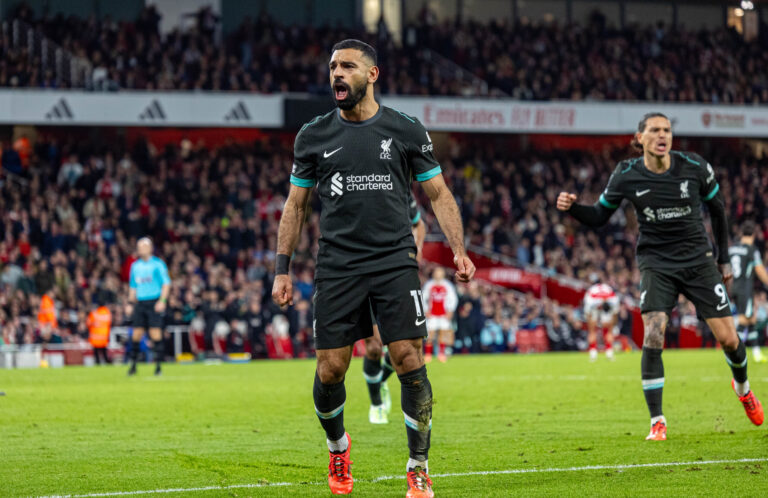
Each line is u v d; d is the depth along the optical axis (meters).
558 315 41.16
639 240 11.42
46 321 33.75
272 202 44.50
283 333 37.09
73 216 40.31
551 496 7.35
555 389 17.97
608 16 59.28
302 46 50.91
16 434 11.79
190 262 38.62
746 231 25.31
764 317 40.31
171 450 10.30
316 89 46.91
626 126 49.59
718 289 11.09
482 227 47.16
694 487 7.59
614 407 14.37
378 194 7.36
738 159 54.91
